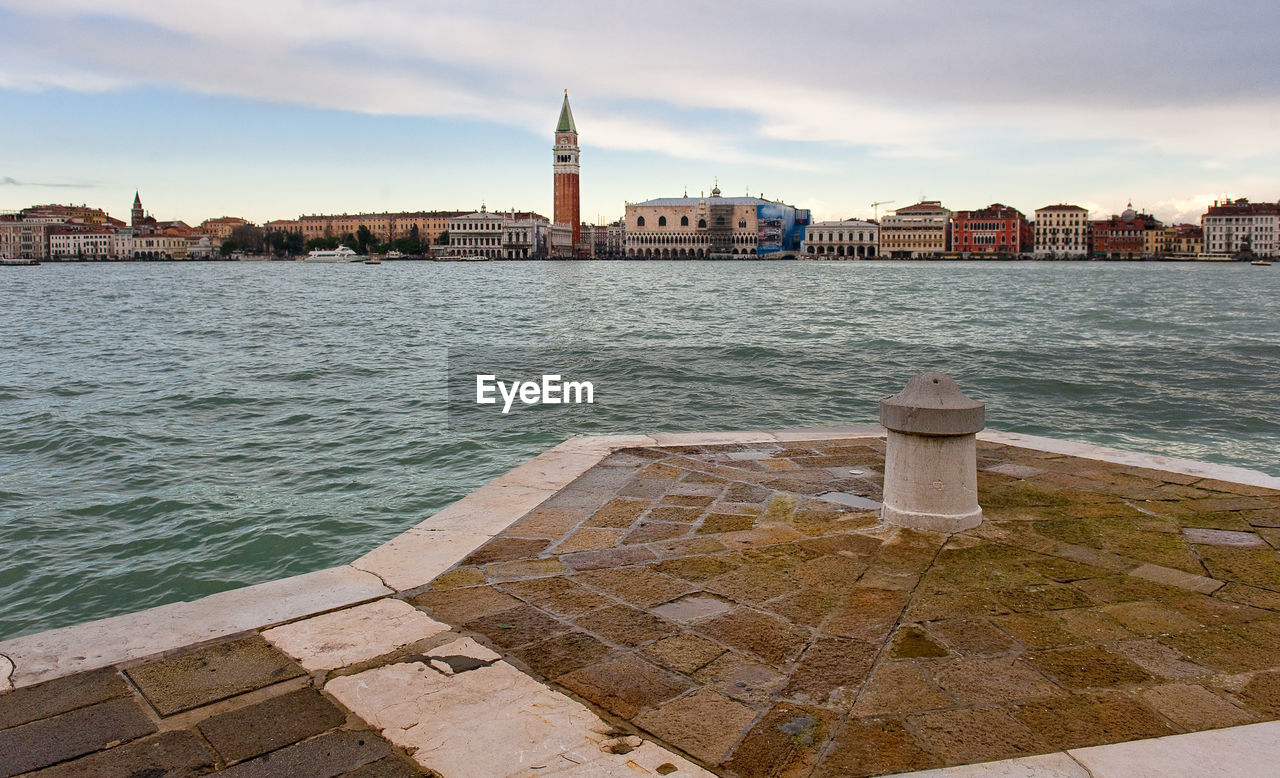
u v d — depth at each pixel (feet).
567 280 335.67
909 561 17.80
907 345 103.71
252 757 11.01
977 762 10.87
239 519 38.58
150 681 12.82
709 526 20.07
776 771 10.71
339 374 80.07
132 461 48.47
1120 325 134.10
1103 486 23.12
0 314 165.99
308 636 14.29
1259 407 66.64
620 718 11.92
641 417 61.36
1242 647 13.99
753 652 13.88
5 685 12.69
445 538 19.16
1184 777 10.47
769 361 89.04
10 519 38.88
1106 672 13.20
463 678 12.94
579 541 19.03
